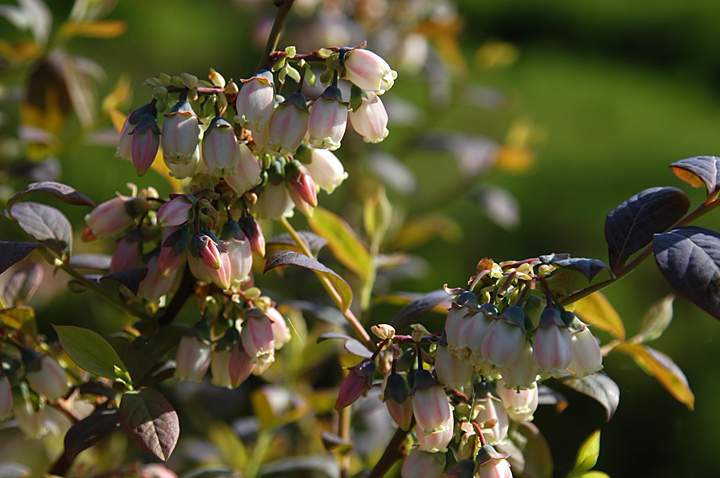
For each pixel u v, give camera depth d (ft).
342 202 3.28
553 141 7.17
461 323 1.81
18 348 1.93
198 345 1.91
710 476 3.73
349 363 2.00
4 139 3.01
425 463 1.85
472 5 8.63
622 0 8.70
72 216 4.46
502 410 1.88
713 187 1.85
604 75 8.50
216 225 1.88
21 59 2.65
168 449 1.84
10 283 2.03
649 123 7.64
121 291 1.95
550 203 6.24
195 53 7.18
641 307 4.86
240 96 1.84
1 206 2.12
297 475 2.31
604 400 1.94
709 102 8.25
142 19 7.48
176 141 1.84
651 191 1.88
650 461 3.66
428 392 1.83
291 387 2.34
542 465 1.95
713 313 1.77
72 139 2.57
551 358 1.79
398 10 3.39
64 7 6.99
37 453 2.50
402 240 3.08
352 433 2.32
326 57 1.86
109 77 6.71
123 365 1.89
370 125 1.87
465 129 4.82
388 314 3.53
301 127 1.85
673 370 1.98
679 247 1.80
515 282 1.83
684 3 8.73
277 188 1.91
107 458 2.23
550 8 8.67
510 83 7.97
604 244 5.75
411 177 3.37
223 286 1.87
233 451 2.40
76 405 2.14
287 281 2.80
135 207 1.93
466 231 5.62
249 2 3.51
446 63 3.80
